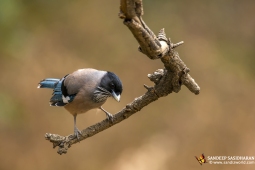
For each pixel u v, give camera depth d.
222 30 16.17
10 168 11.80
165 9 16.42
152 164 11.93
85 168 11.78
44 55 14.27
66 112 12.94
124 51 14.80
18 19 14.23
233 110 13.43
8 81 13.34
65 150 5.18
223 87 14.12
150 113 13.13
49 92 13.41
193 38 15.62
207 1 17.00
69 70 14.14
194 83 4.90
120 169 11.81
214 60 14.91
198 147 12.32
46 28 14.99
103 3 16.22
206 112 13.28
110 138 12.45
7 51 13.64
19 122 12.52
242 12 16.95
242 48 15.61
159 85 4.98
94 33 15.25
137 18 3.82
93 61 14.48
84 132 5.30
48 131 12.54
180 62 4.72
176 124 12.93
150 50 4.07
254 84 14.38
